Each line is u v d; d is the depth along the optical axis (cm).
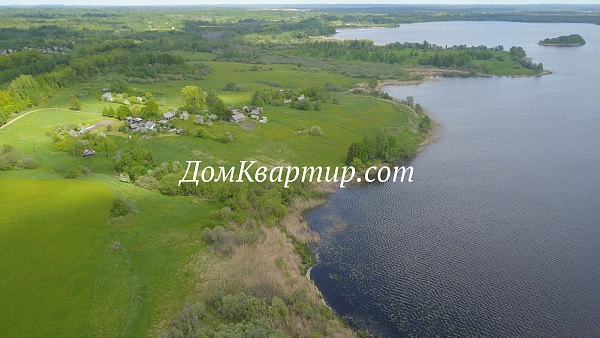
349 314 8456
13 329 7100
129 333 7256
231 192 12312
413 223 11788
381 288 9175
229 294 7981
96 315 7581
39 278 8306
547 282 9244
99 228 10112
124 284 8431
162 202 11769
